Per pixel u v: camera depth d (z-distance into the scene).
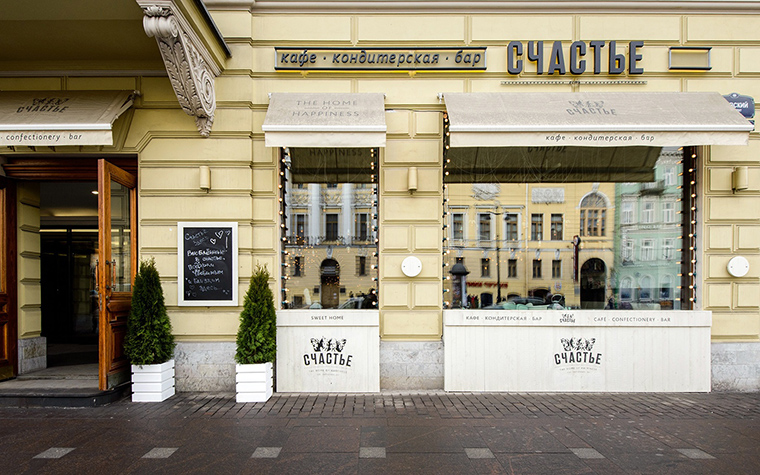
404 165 5.68
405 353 5.57
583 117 5.21
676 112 5.29
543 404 4.96
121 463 3.52
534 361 5.48
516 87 5.73
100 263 4.97
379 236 5.66
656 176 5.98
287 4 5.64
